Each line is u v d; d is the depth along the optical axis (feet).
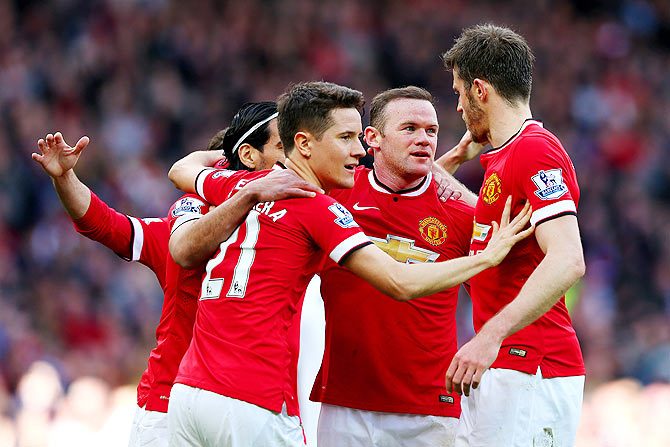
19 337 143.23
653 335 172.96
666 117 241.76
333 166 48.29
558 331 49.24
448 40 241.35
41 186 184.75
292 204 47.16
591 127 235.20
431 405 55.11
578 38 253.65
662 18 269.03
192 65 220.43
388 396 54.85
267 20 233.14
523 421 48.11
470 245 53.57
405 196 55.83
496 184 49.19
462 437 51.67
